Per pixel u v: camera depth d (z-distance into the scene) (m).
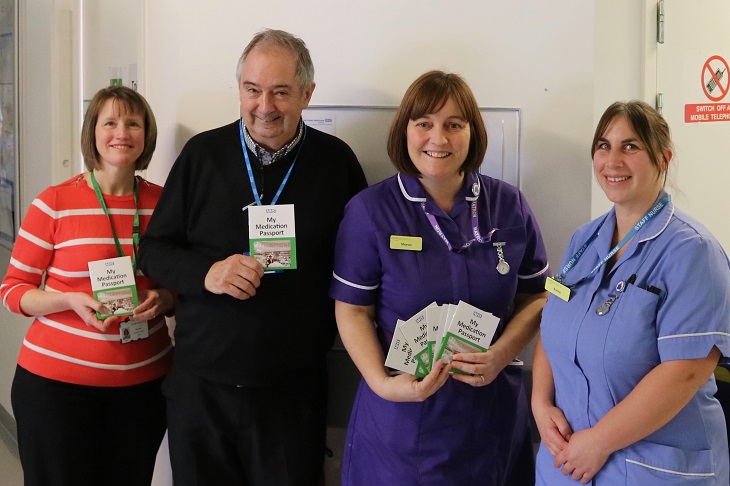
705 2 2.39
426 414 1.64
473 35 2.10
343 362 2.16
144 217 1.95
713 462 1.36
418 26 2.11
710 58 2.42
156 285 1.95
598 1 2.28
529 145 2.12
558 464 1.44
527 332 1.70
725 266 1.34
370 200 1.69
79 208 1.89
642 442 1.35
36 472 1.84
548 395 1.58
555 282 1.54
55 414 1.83
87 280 1.87
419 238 1.63
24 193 3.27
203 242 1.79
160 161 2.24
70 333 1.85
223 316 1.72
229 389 1.76
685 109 2.42
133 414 1.94
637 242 1.40
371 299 1.70
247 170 1.79
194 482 1.77
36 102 3.08
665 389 1.29
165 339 2.02
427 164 1.60
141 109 1.92
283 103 1.70
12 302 1.85
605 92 2.31
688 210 2.52
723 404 1.73
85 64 2.92
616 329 1.37
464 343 1.58
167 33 2.19
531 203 2.14
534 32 2.09
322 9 2.12
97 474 1.95
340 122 2.15
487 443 1.68
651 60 2.33
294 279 1.74
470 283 1.63
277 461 1.78
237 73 1.76
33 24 3.08
